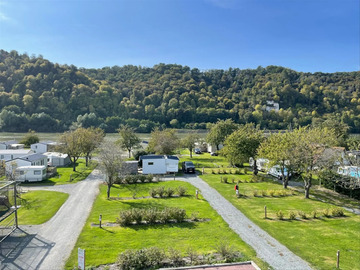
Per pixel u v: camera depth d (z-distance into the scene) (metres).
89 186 36.44
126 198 30.31
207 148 79.81
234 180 39.97
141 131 137.12
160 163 45.09
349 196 32.25
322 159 29.77
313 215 24.11
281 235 19.88
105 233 20.14
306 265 15.43
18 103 132.38
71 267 15.28
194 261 15.27
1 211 21.44
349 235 19.95
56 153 56.84
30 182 38.88
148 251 15.68
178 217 22.58
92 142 52.78
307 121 132.12
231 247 17.48
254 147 42.66
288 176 35.44
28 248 17.77
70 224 22.20
